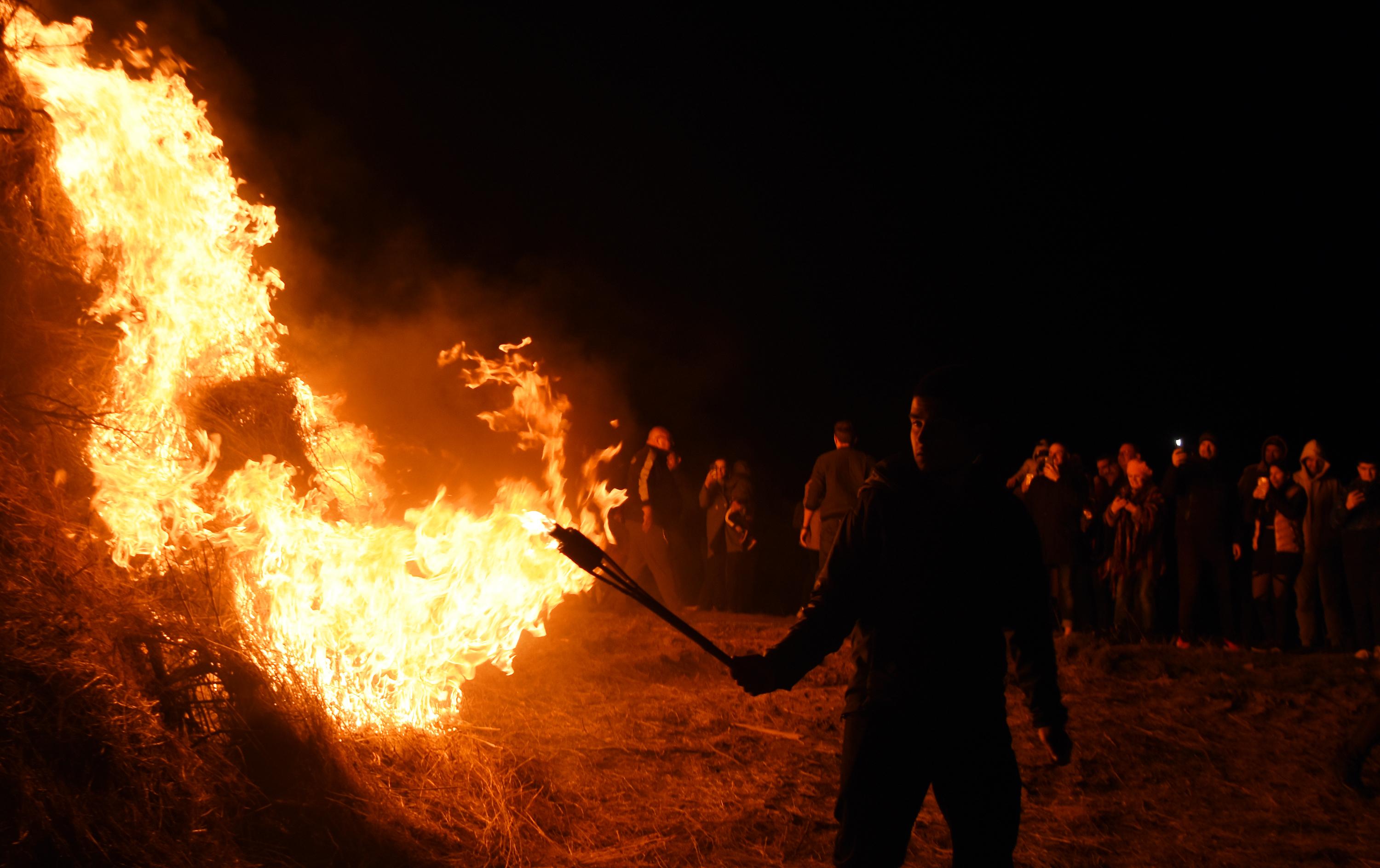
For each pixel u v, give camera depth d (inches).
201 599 152.7
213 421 167.2
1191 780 196.1
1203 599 409.4
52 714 114.5
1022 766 198.8
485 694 224.4
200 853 118.9
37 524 129.0
